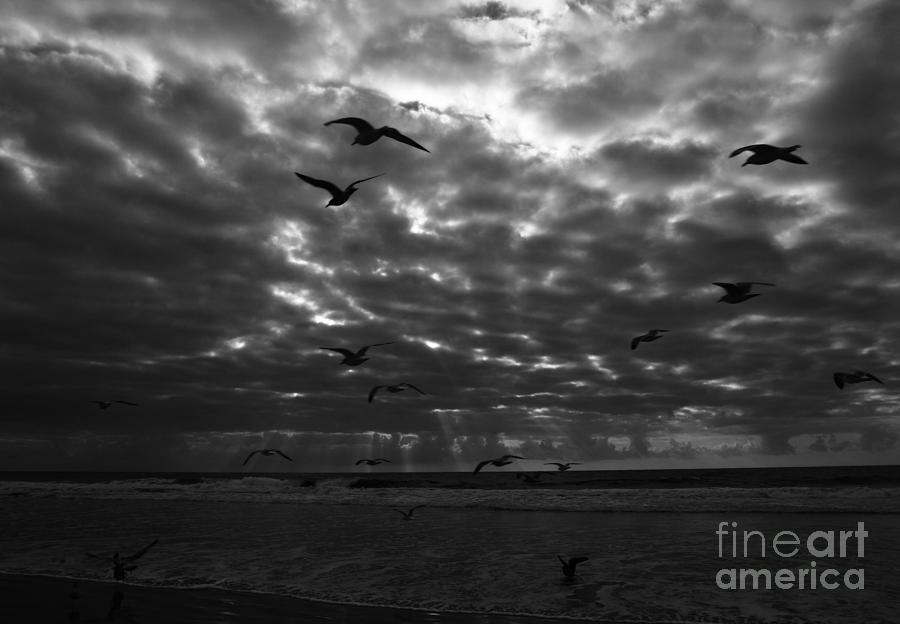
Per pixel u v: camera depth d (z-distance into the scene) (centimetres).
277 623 1094
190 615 1145
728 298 1053
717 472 10256
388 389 1212
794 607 1174
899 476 5244
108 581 1439
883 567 1516
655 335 1224
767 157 853
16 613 1161
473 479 7738
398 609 1188
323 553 1781
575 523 2464
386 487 5303
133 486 4856
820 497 3262
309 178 959
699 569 1509
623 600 1234
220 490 4469
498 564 1598
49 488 4684
